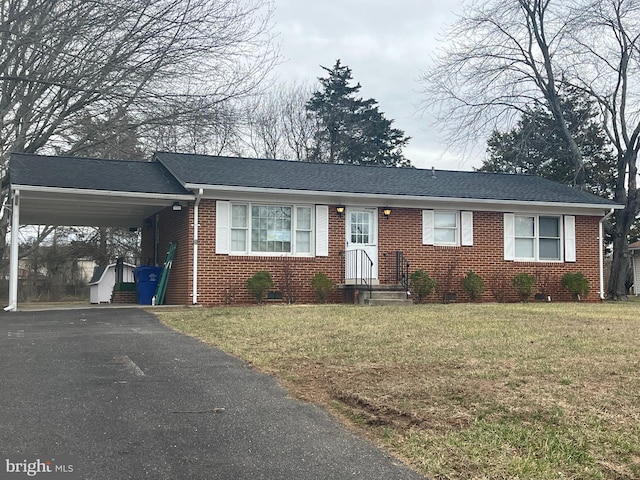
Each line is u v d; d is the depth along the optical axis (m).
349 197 17.78
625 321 11.91
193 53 21.80
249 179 17.38
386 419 5.62
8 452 4.71
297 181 17.91
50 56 20.56
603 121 25.05
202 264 16.61
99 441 4.98
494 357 8.03
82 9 20.25
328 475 4.43
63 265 37.06
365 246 18.12
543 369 7.30
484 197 18.78
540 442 5.03
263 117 42.38
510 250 19.31
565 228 19.86
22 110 22.14
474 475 4.46
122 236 36.69
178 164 18.14
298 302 17.48
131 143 25.09
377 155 47.53
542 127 29.23
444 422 5.53
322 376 7.17
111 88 21.09
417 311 13.67
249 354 8.45
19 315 14.02
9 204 20.75
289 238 17.58
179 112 22.39
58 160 17.61
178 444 4.96
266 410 5.92
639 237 35.31
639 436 5.15
